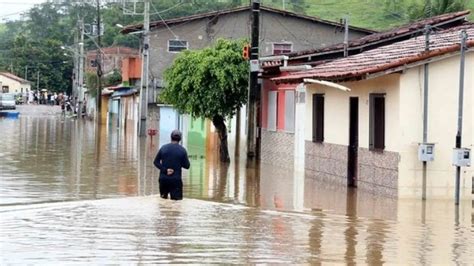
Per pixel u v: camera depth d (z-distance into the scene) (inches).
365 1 3850.9
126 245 610.9
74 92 4948.3
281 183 1147.3
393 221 786.2
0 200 889.5
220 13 2471.7
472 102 938.1
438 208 884.0
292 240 656.4
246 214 810.8
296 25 2420.0
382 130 991.0
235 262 556.7
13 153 1603.1
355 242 656.4
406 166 932.0
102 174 1218.0
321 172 1190.9
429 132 931.3
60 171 1248.8
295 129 1346.0
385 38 1471.5
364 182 1040.2
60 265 534.6
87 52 4906.5
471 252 621.9
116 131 2780.5
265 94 1535.4
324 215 821.2
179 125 2332.7
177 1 3457.2
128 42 4785.9
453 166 936.3
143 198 907.4
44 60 6353.3
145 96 2367.1
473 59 935.7
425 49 956.6
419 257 596.4
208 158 1637.6
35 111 4805.6
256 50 1459.2
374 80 1002.7
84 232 668.1
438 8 2047.2
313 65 1441.9
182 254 580.7
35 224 709.3
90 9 5088.6
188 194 991.6
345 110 1104.2
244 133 1649.9
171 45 2507.4
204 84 1498.5
